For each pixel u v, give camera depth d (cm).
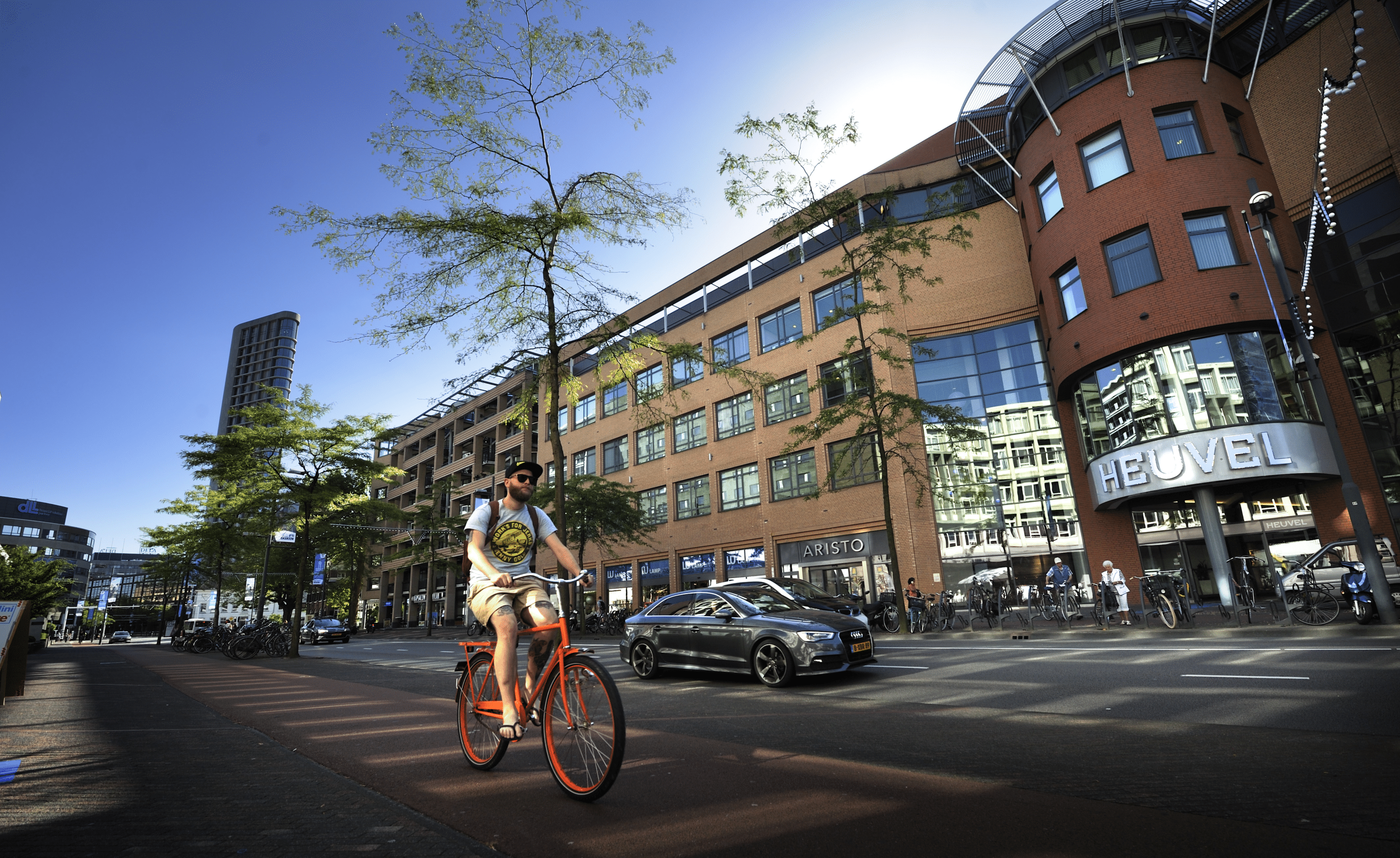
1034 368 2655
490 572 420
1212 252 1964
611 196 1692
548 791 403
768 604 1036
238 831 333
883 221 2109
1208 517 1886
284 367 17375
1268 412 1852
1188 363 1934
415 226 1505
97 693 1095
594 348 1848
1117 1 2083
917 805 360
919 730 579
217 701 945
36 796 408
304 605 8025
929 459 2709
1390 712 557
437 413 6894
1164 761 444
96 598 12700
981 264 2806
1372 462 1844
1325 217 1590
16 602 983
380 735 612
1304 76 2064
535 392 1864
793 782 413
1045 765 447
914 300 2877
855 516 2864
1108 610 1666
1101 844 298
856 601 1742
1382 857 273
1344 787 370
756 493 3319
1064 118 2261
